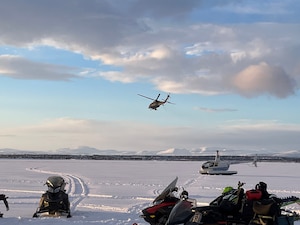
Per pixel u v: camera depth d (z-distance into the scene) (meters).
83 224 10.27
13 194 17.50
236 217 7.76
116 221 10.70
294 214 7.89
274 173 35.69
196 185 22.62
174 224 7.26
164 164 63.53
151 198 16.03
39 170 39.88
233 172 34.47
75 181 25.23
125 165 56.94
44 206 11.49
